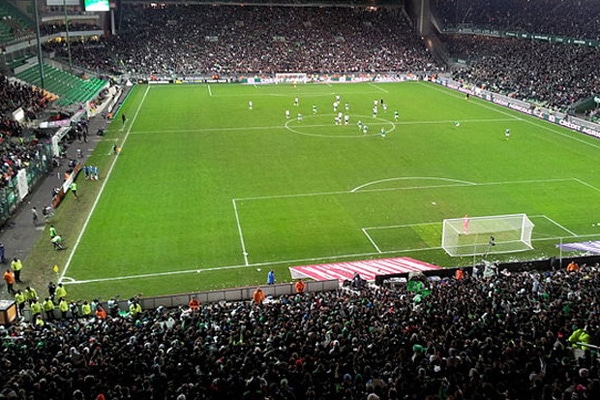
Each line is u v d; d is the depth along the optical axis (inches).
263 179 2193.7
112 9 4820.4
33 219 1787.6
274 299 1238.9
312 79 4603.8
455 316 909.2
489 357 717.3
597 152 2583.7
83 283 1412.4
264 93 4035.4
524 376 648.4
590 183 2156.7
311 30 5191.9
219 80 4493.1
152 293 1370.6
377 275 1355.8
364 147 2650.1
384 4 5546.3
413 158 2471.7
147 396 616.4
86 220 1791.3
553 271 1369.3
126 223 1772.9
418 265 1476.4
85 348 806.5
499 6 5201.8
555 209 1903.3
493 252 1587.1
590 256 1457.9
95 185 2112.5
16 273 1409.9
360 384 637.9
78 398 589.3
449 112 3442.4
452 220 1743.4
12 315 1196.5
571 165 2383.1
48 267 1491.1
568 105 3390.7
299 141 2751.0
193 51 4722.0
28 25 3885.3
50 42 4306.1
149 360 738.8
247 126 3046.3
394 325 844.0
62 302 1206.9
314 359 695.7
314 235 1700.3
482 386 573.6
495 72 4303.6
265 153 2546.8
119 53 4552.2
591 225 1775.3
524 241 1648.6
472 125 3112.7
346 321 895.7
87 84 3718.0
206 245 1630.2
